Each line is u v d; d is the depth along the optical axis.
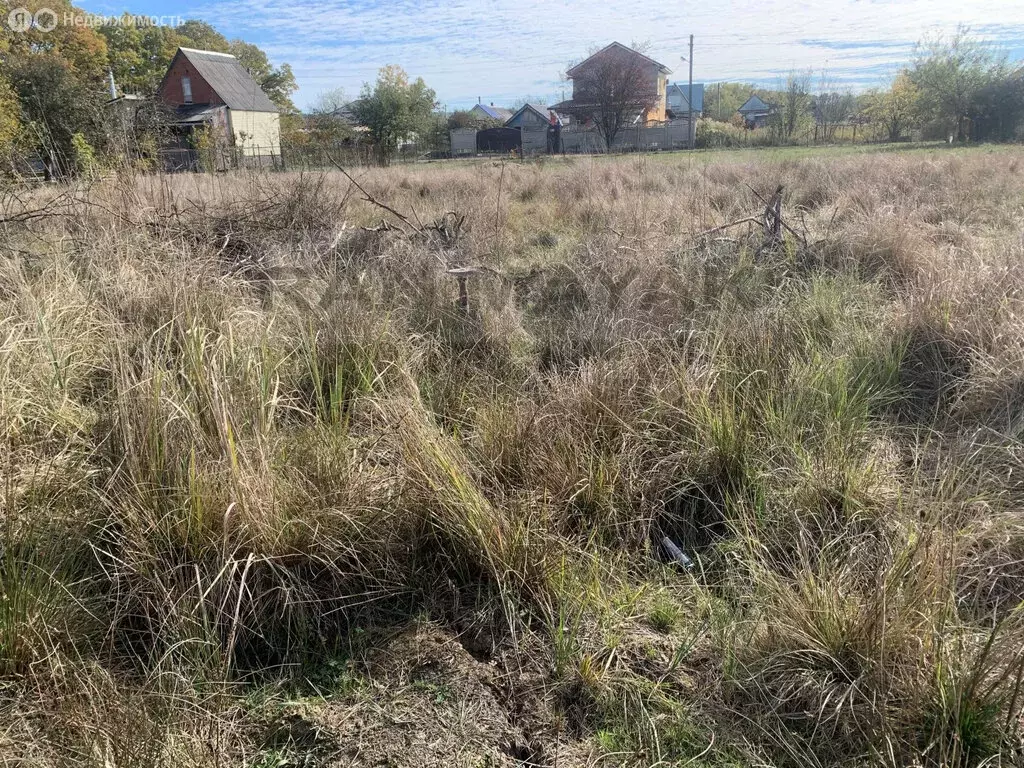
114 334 3.75
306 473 2.77
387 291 5.23
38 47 24.80
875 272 5.96
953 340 4.14
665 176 13.30
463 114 61.78
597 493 2.96
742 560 2.68
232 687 2.16
